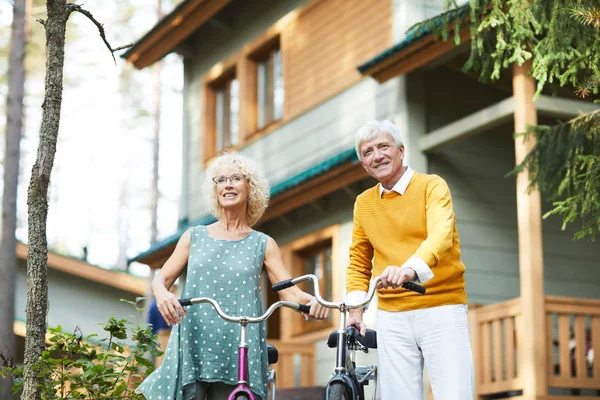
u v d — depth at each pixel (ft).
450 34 33.04
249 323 15.15
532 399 29.94
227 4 49.29
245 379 14.10
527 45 26.76
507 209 38.58
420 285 14.57
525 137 26.43
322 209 42.32
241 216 16.30
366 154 16.17
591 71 24.02
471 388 15.74
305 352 41.47
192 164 54.90
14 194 47.83
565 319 31.22
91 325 63.16
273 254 16.15
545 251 38.34
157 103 96.63
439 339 15.71
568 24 22.82
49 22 17.56
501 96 40.47
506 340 31.63
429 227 15.44
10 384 44.21
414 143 37.32
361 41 42.19
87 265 62.85
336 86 43.50
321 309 14.75
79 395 17.30
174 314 14.70
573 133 25.27
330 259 42.86
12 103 48.55
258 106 50.21
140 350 17.67
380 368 16.35
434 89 38.55
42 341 17.13
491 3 25.07
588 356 32.60
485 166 38.60
